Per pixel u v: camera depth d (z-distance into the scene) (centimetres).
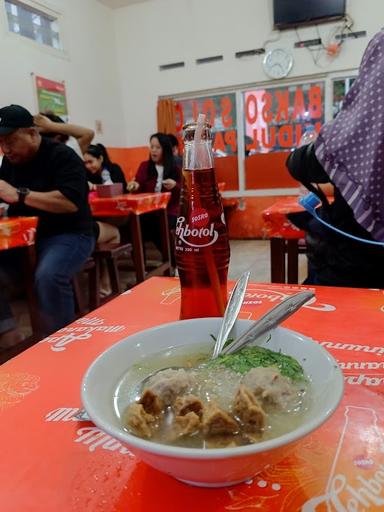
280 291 81
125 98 544
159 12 503
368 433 38
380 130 78
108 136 511
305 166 99
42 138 201
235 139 508
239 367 38
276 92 480
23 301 279
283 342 43
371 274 99
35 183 199
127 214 270
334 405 30
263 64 474
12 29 366
